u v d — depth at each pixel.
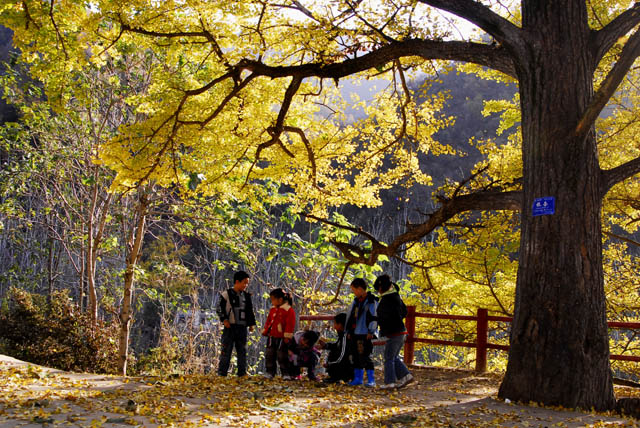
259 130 10.30
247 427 4.78
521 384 6.62
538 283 6.66
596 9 10.09
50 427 4.27
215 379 7.52
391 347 7.61
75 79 14.18
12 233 21.78
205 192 10.85
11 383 6.17
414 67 10.14
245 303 8.19
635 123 10.88
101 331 16.06
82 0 8.21
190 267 28.38
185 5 8.25
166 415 4.95
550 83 6.85
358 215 44.94
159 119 9.09
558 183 6.69
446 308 14.65
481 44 7.84
